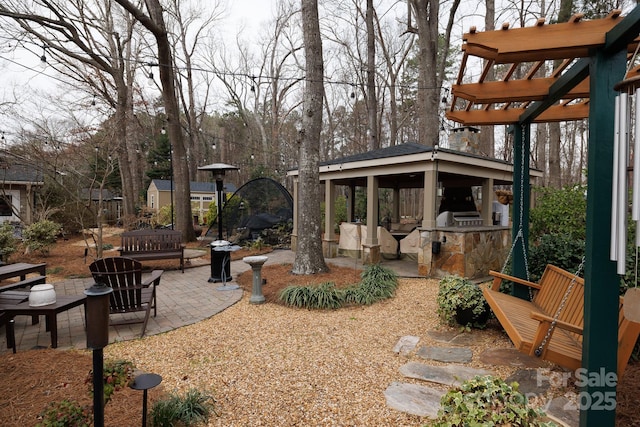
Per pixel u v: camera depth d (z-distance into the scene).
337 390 2.68
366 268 6.31
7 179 12.88
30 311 3.30
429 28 11.05
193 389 2.54
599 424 1.93
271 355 3.32
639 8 1.64
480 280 6.17
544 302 3.56
